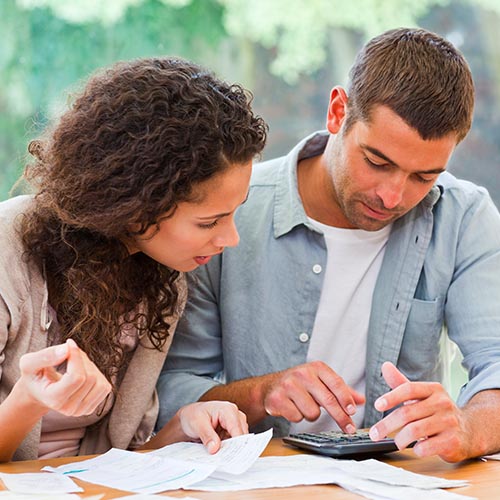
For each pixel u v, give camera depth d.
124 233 1.57
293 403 1.79
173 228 1.53
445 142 1.77
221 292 2.10
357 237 2.08
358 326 2.11
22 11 3.10
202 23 3.24
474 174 3.28
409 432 1.53
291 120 3.26
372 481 1.38
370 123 1.79
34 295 1.61
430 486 1.36
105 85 1.55
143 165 1.48
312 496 1.31
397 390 1.55
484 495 1.33
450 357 2.34
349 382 2.12
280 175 2.13
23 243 1.60
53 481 1.35
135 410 1.83
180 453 1.57
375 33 3.28
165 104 1.49
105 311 1.61
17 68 3.08
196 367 2.13
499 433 1.65
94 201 1.51
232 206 1.53
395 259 2.08
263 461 1.54
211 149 1.47
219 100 1.51
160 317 1.76
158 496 1.26
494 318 2.00
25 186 1.74
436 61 1.78
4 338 1.57
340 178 1.90
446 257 2.08
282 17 3.27
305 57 3.27
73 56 3.13
